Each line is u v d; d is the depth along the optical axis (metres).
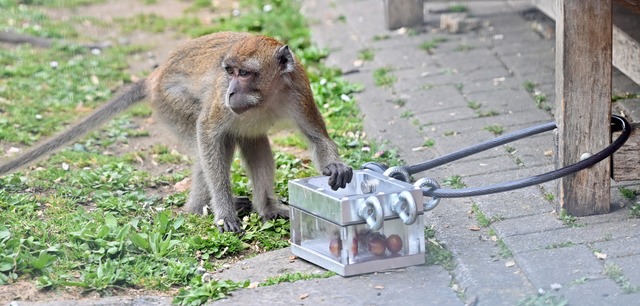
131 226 6.94
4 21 13.04
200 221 7.25
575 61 6.27
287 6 13.27
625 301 5.36
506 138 6.82
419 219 6.05
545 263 5.89
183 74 7.62
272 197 7.43
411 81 9.91
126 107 7.95
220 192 7.22
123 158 8.77
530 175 7.46
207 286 5.93
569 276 5.71
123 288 6.10
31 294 5.96
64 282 6.04
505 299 5.55
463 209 6.95
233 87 6.78
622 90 8.98
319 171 7.18
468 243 6.35
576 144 6.42
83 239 6.60
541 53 10.29
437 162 6.82
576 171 6.34
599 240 6.14
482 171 7.66
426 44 10.88
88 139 9.27
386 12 11.61
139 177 8.16
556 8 6.41
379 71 10.26
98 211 7.22
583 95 6.34
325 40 11.60
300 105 7.06
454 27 11.28
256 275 6.27
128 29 12.78
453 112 9.02
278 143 9.05
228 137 7.46
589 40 6.24
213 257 6.68
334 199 5.94
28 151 7.57
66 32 12.61
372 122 9.04
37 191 7.79
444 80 9.84
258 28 12.34
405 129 8.77
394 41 11.24
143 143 9.29
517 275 5.83
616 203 6.70
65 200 7.48
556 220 6.54
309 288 5.91
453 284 5.84
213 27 12.65
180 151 9.00
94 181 7.97
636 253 5.90
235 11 13.33
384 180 6.28
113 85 10.72
